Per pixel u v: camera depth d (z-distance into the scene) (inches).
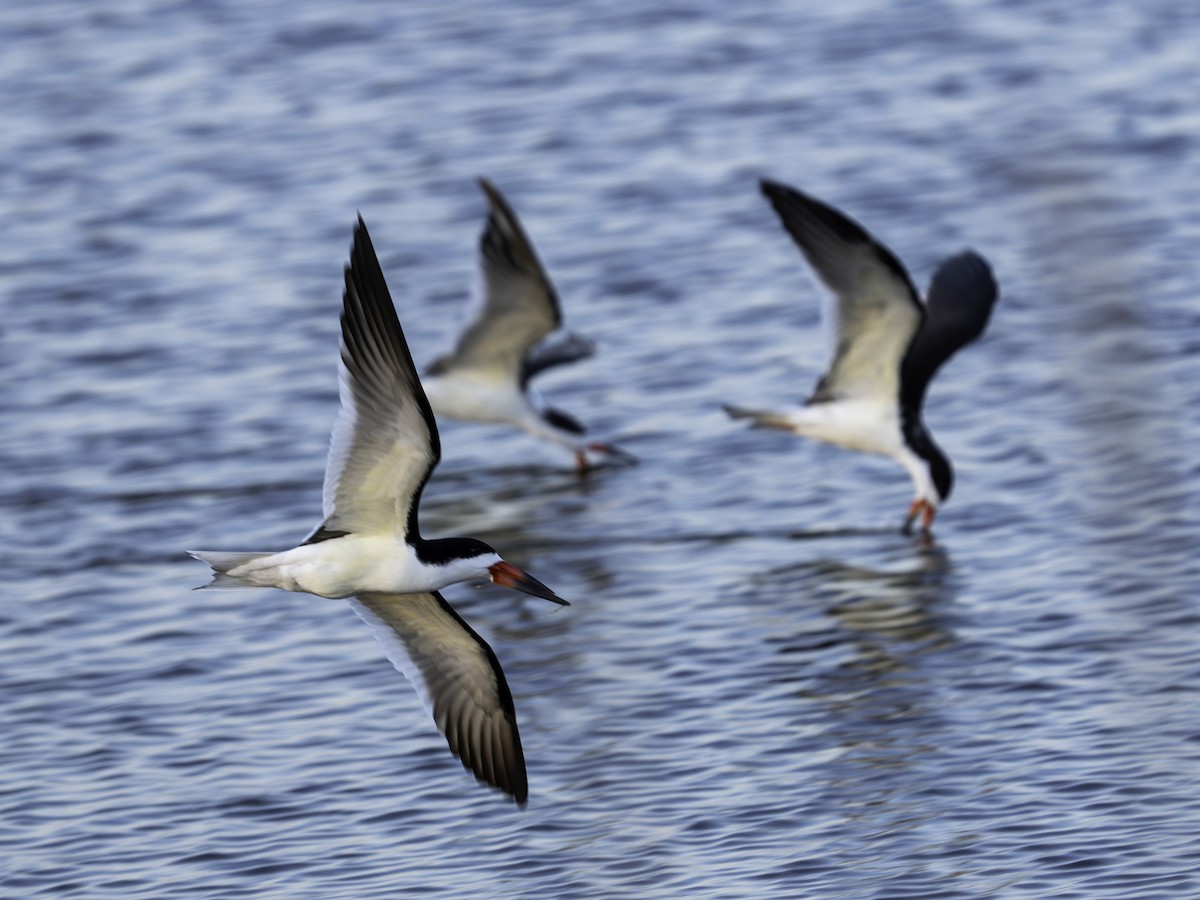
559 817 448.8
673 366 794.2
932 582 577.3
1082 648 520.4
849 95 1119.0
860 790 451.8
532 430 716.7
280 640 558.9
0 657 553.9
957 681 508.4
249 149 1094.4
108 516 666.2
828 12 1268.5
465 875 423.2
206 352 834.2
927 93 1112.8
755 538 628.7
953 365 772.6
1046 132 1032.8
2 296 914.7
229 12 1328.7
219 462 714.8
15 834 453.1
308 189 1032.8
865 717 491.5
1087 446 676.1
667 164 1032.2
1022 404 723.4
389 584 370.3
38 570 620.1
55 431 754.8
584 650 547.8
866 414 617.6
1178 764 450.9
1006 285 848.9
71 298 908.0
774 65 1176.2
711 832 437.4
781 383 765.3
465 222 975.0
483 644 390.0
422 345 833.5
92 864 437.4
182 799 466.3
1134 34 1181.1
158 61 1245.1
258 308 882.1
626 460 709.9
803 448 707.4
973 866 412.2
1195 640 517.3
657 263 903.7
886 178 992.9
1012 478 656.4
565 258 917.8
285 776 475.8
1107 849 414.3
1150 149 997.8
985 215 934.4
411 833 444.8
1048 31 1202.6
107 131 1136.2
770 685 514.6
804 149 1040.2
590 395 775.7
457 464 738.2
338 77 1201.4
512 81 1178.0
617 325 841.5
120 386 801.6
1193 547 578.9
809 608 565.3
